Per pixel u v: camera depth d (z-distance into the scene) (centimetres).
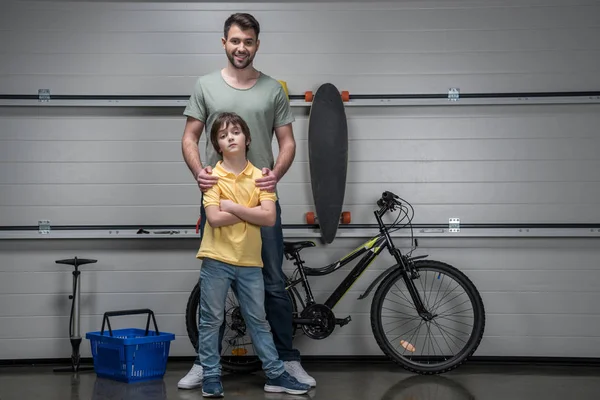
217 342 346
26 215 447
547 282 450
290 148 365
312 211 452
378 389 371
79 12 452
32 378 402
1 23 450
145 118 452
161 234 447
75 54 451
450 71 454
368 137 454
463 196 452
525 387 378
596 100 448
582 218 450
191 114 361
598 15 453
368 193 452
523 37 455
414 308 449
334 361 448
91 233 447
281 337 369
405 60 455
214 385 343
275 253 360
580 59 453
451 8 456
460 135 455
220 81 359
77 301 428
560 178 452
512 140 454
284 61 453
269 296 363
